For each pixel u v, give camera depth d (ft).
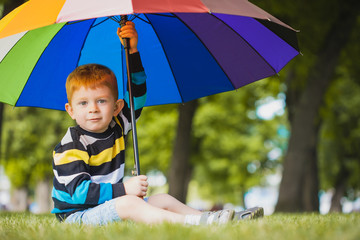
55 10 11.68
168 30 16.46
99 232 10.23
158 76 17.28
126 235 9.43
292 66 46.44
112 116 14.44
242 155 88.48
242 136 88.28
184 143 49.29
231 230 10.03
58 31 14.99
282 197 44.45
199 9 11.19
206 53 16.43
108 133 14.17
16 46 14.55
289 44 14.87
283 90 56.24
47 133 72.02
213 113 76.28
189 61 16.84
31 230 10.90
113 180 13.85
